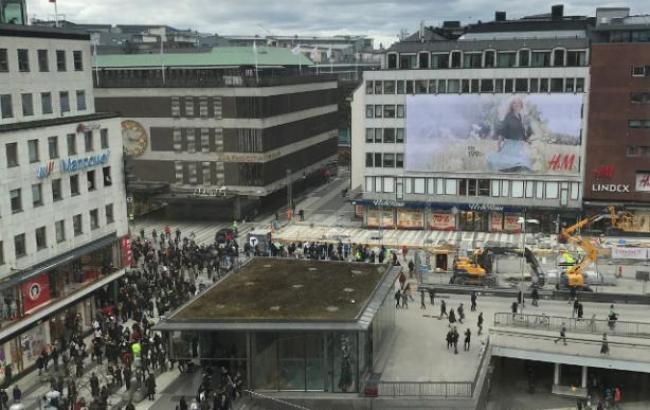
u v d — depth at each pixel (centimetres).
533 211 8919
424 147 9131
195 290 6100
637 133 8444
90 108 6238
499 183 8981
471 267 6681
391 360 4903
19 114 5325
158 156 10169
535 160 8800
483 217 9156
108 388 4525
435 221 9300
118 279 6341
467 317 5809
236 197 9856
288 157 10925
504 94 8738
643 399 4931
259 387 4450
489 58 8738
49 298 5403
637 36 8419
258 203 10119
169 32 19675
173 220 10169
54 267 5388
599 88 8462
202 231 9388
